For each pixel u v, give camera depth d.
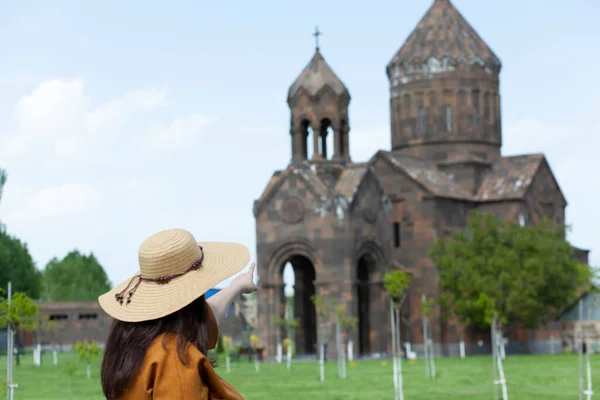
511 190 93.88
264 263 85.44
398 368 44.53
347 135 87.62
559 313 90.75
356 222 84.31
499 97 97.25
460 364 70.94
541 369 61.69
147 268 6.30
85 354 61.31
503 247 81.81
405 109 96.50
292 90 86.88
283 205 85.38
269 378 57.31
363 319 88.81
